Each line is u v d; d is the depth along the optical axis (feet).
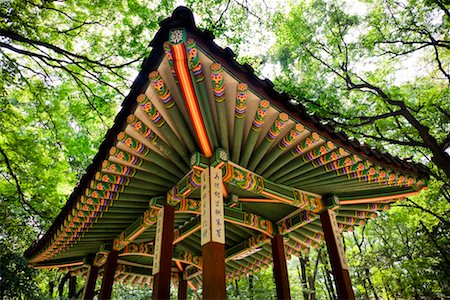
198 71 10.58
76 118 30.66
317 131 13.71
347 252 62.64
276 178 16.15
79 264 23.93
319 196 17.98
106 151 14.11
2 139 26.86
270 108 12.47
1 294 33.71
